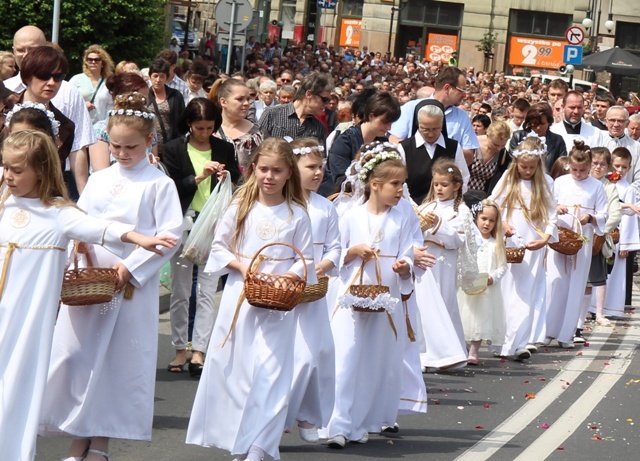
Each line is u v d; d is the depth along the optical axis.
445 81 16.23
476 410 12.06
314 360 9.66
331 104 21.84
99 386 9.06
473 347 14.85
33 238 8.28
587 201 16.92
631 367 15.11
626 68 48.88
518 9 79.88
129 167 9.39
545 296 15.88
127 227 8.52
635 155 21.27
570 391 13.28
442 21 80.31
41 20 33.03
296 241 9.42
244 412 8.98
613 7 80.50
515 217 15.66
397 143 13.92
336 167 13.38
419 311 13.73
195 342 12.62
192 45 51.06
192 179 12.89
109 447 9.80
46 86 10.64
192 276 12.96
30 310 8.23
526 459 10.17
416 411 11.25
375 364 10.55
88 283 8.78
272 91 23.39
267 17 61.62
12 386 8.13
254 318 9.21
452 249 13.73
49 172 8.32
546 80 56.88
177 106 16.88
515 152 15.70
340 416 10.30
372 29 79.62
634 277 25.75
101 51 17.64
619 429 11.52
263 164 9.27
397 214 10.91
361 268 10.79
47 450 9.62
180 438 10.22
